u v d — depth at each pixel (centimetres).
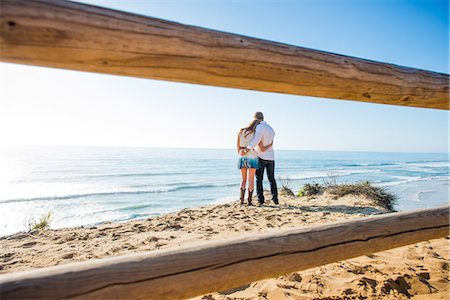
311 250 101
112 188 2069
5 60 68
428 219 128
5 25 65
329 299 204
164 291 81
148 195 1712
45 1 69
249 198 637
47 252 360
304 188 923
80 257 332
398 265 263
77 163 5434
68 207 1323
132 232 450
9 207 1322
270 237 98
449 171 4144
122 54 74
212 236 400
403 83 114
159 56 77
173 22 81
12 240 436
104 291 75
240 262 90
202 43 81
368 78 105
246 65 86
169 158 7869
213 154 11338
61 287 72
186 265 85
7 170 3778
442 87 125
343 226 111
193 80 83
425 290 217
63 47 69
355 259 282
